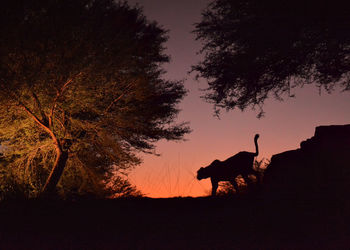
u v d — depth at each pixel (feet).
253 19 31.07
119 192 52.21
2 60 47.03
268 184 28.25
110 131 59.36
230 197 30.04
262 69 33.45
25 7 49.60
